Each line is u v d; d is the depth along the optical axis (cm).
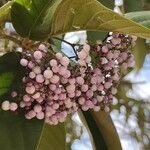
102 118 18
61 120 15
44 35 15
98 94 16
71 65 15
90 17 15
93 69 16
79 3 14
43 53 14
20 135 15
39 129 15
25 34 15
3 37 16
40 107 15
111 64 16
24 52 15
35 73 14
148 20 17
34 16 15
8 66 15
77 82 15
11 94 15
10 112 15
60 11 15
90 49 16
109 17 14
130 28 15
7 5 15
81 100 15
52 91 14
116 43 16
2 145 14
